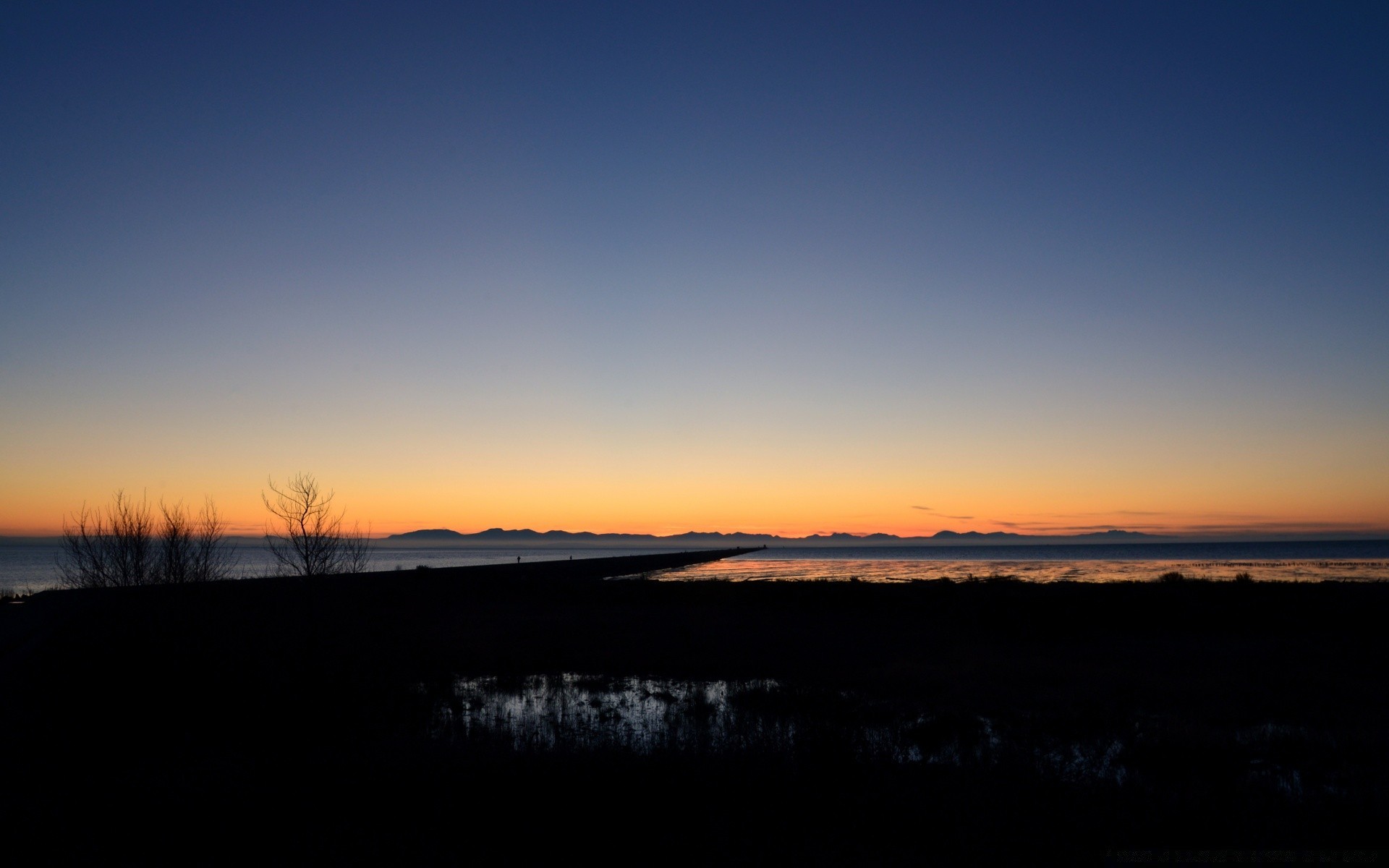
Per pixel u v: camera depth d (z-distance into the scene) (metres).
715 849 7.16
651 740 11.81
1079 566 93.69
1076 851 7.25
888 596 36.81
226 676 15.09
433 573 46.31
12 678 14.80
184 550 25.77
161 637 17.08
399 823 7.81
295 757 10.36
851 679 17.67
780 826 7.77
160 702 13.61
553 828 7.66
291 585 23.23
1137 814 8.13
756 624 28.36
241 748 11.05
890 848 7.25
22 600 27.64
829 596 37.41
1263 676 17.31
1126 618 27.98
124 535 25.36
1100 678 17.25
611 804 8.34
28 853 7.02
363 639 20.14
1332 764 10.50
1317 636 23.91
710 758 9.82
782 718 13.60
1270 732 12.47
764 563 115.69
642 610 33.41
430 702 14.94
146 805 8.37
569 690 16.83
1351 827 7.80
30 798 8.62
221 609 19.70
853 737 11.11
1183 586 38.97
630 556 121.12
